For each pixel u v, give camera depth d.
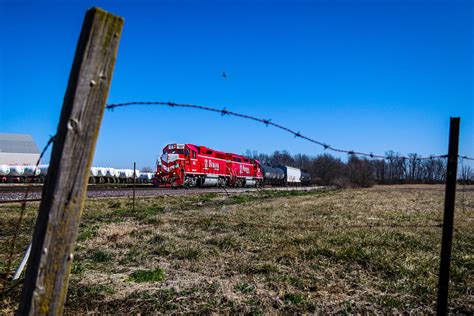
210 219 15.02
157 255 9.19
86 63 2.86
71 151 2.86
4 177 43.53
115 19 2.97
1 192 22.36
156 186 38.66
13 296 6.00
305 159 150.12
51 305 2.88
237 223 14.09
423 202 28.52
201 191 33.12
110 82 2.99
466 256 9.19
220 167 45.06
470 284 7.27
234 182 48.66
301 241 10.71
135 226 13.00
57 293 2.90
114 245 10.03
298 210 20.11
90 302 6.13
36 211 15.63
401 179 94.75
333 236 11.45
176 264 8.44
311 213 18.67
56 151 2.88
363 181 75.19
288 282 7.25
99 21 2.89
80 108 2.87
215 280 7.31
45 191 2.89
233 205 22.12
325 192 46.59
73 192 2.89
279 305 6.18
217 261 8.72
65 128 2.84
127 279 7.32
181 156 37.75
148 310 5.87
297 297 6.44
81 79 2.85
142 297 6.34
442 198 33.91
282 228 12.94
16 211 15.45
